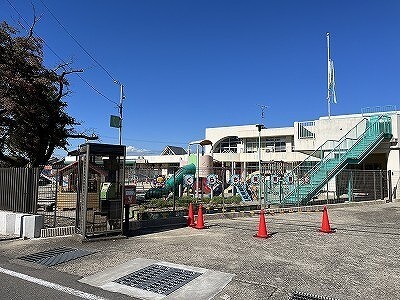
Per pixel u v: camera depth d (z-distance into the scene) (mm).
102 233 9219
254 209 16359
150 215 12320
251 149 52719
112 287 5391
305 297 4969
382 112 31438
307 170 21484
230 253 7590
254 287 5363
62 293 5113
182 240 9117
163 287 5395
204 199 18641
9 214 9969
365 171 22156
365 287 5391
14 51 15531
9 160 17109
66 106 17438
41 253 7648
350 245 8500
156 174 26094
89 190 9492
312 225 11922
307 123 29359
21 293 5105
